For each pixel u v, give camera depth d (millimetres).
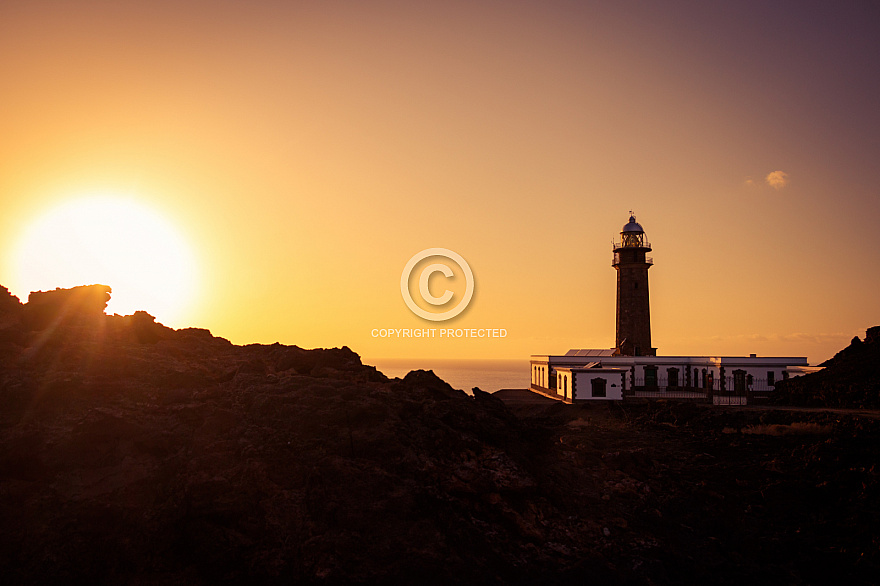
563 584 21656
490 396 33438
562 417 53188
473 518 23281
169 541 20141
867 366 54469
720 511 28016
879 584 23297
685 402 53219
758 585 23172
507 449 27438
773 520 27906
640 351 81312
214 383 27156
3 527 19312
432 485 23531
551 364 72062
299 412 25000
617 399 58156
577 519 25312
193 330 33625
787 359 66000
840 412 47062
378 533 21312
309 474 22531
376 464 23641
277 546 20422
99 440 21969
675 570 23578
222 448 22891
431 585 20359
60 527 19547
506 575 21641
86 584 18859
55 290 30453
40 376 23891
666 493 28891
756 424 43500
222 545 20094
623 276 83062
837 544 25969
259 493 21672
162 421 23422
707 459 34750
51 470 20922
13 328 26766
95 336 28422
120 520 20141
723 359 65688
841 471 31141
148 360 27203
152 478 21406
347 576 20016
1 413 22141
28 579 18484
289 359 31281
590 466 29906
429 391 30594
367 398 26828
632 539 24844
